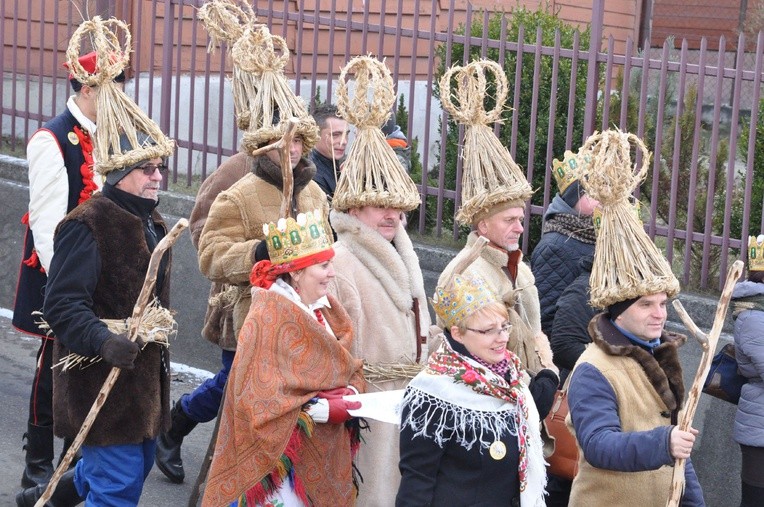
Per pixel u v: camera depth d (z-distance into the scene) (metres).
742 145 7.89
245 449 4.68
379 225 5.38
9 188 10.20
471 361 4.39
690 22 17.89
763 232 6.96
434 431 4.32
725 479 6.74
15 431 7.58
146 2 10.03
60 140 6.53
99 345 5.06
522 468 4.43
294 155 5.93
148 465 5.61
